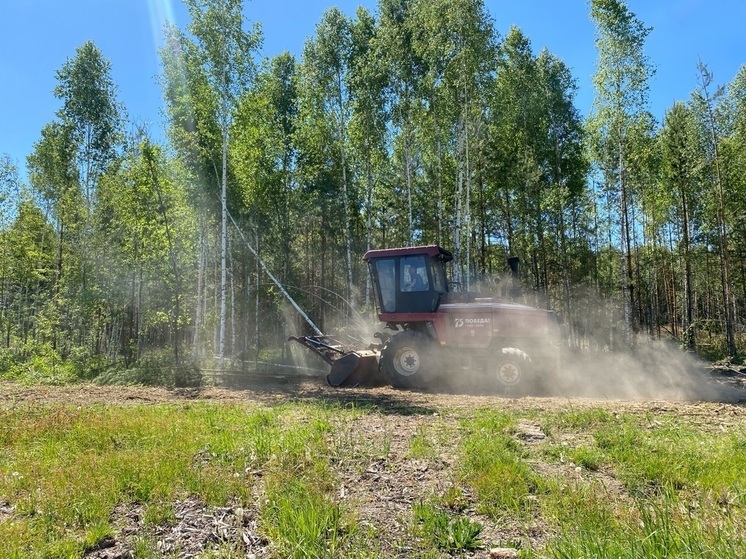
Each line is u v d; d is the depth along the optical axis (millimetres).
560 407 7699
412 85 19938
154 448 5238
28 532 3412
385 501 4004
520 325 9930
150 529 3559
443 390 10039
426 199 22641
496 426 6168
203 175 17516
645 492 4078
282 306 22625
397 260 10766
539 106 23344
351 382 11016
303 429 6012
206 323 19531
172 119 17266
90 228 20281
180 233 17141
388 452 5199
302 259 30047
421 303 10500
